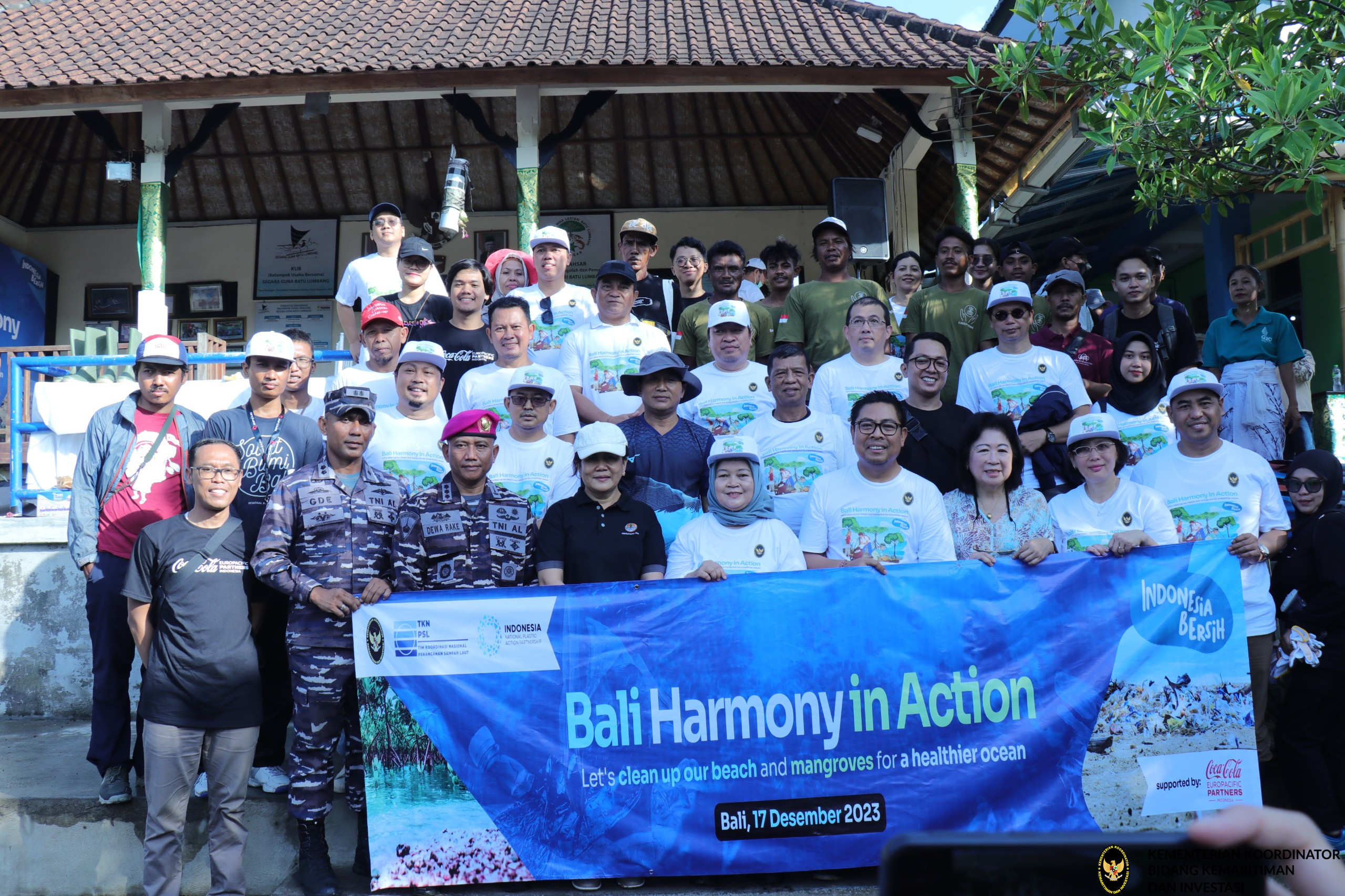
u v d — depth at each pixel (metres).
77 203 13.48
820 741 4.16
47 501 6.86
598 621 4.19
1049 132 9.62
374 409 4.50
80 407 6.88
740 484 4.48
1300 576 4.74
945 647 4.23
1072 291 6.06
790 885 4.11
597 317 6.18
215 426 4.94
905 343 6.60
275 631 4.79
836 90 9.52
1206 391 4.87
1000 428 4.57
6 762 5.32
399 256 6.59
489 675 4.16
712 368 5.66
